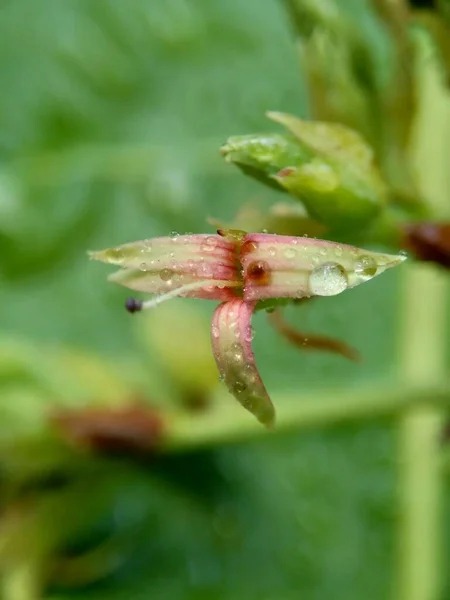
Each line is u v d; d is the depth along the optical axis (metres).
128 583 0.15
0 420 0.14
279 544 0.16
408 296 0.17
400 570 0.16
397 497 0.16
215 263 0.10
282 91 0.18
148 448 0.14
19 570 0.14
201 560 0.16
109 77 0.18
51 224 0.18
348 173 0.11
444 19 0.12
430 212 0.12
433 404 0.13
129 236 0.18
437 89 0.15
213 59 0.18
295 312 0.17
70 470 0.14
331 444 0.16
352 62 0.12
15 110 0.18
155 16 0.18
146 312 0.15
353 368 0.17
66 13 0.18
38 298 0.18
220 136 0.18
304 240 0.10
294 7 0.12
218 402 0.15
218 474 0.16
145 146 0.18
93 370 0.14
